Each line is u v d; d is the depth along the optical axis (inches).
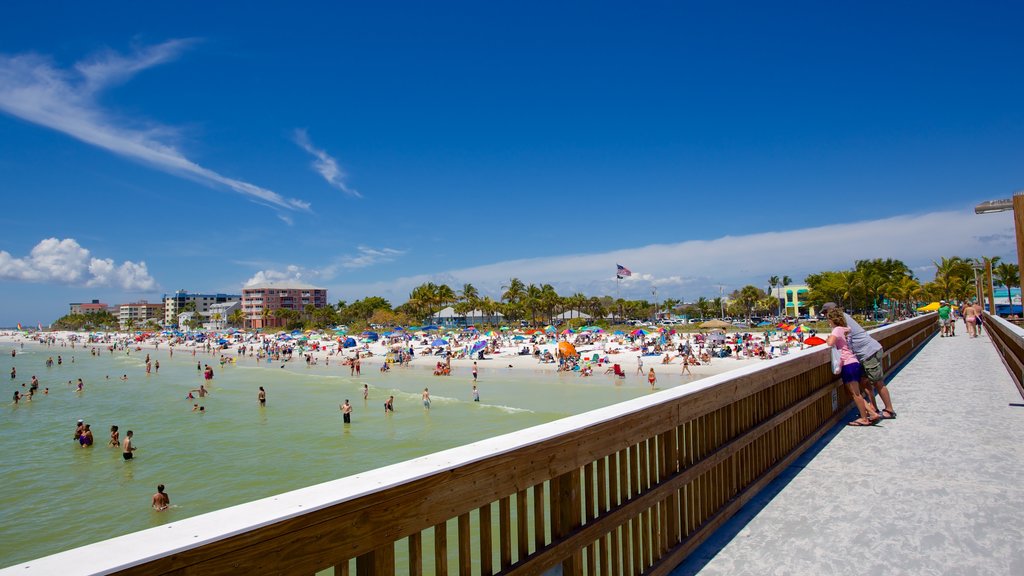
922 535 148.5
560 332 3956.7
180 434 1187.9
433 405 1503.4
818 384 267.1
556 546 98.7
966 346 653.3
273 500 65.8
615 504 120.0
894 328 462.3
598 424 113.6
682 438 148.3
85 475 898.7
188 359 3582.7
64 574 46.1
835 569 133.0
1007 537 144.8
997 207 235.0
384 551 72.1
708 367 2100.1
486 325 6205.7
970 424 259.8
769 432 203.6
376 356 3230.8
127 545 52.2
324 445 1059.3
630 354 2463.1
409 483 74.6
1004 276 3361.2
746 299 5265.8
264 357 3427.7
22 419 1417.3
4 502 775.1
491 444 93.6
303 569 62.2
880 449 227.9
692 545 145.1
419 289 5920.3
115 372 2741.1
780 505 174.6
